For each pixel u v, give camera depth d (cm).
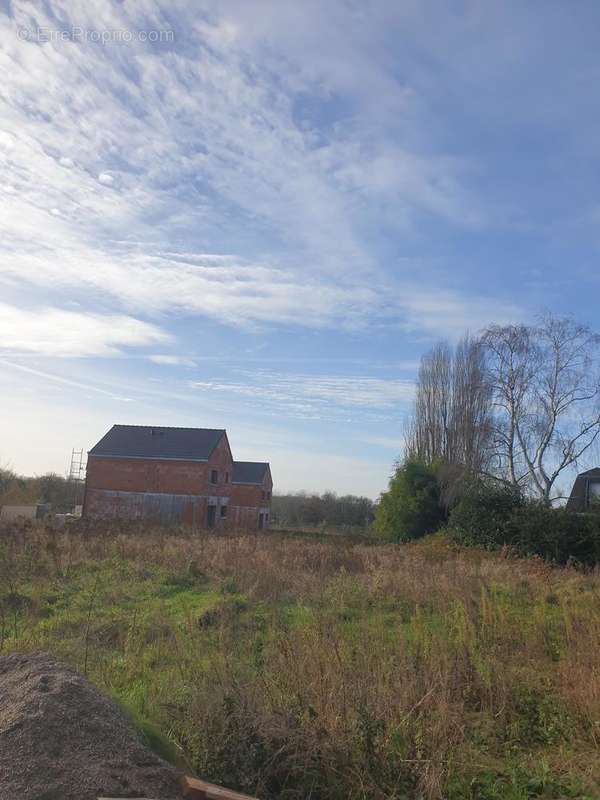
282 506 6712
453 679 626
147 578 1486
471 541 2555
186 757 479
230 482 5325
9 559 1466
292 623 934
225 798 425
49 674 510
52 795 393
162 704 545
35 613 1001
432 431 4278
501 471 3469
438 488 3584
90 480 4888
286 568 1557
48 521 2711
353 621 967
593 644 784
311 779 475
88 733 447
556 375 3456
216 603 1105
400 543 3212
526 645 830
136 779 422
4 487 5025
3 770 404
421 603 1141
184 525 3300
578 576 1759
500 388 3550
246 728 487
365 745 484
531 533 2427
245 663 650
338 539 3262
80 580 1415
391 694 555
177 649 748
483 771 526
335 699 528
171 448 4903
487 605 945
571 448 3409
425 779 471
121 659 739
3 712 460
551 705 645
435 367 4341
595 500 2592
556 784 512
